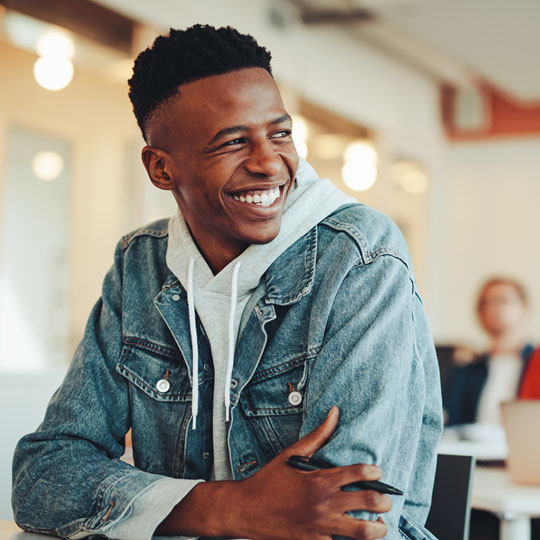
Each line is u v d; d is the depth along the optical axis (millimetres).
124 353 1228
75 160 5098
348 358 1039
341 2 5477
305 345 1119
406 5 5230
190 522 1005
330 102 5984
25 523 1128
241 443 1140
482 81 7695
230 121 1075
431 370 1198
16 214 4816
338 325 1085
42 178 4969
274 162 1079
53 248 5004
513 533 1562
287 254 1165
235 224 1112
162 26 4391
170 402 1188
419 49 6625
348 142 6379
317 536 928
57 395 1229
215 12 4691
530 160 7770
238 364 1148
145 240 1325
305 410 1078
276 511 947
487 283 4496
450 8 5250
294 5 5566
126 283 1285
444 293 7984
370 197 6605
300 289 1126
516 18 5371
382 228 1161
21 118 4840
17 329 4801
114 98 5086
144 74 1150
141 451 1212
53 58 4707
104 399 1221
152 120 1157
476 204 7914
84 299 5141
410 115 7109
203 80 1089
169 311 1206
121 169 5129
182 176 1136
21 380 1959
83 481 1105
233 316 1137
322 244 1155
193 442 1174
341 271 1103
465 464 1334
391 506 975
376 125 6613
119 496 1054
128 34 4465
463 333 7922
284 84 5457
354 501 924
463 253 7957
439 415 1201
